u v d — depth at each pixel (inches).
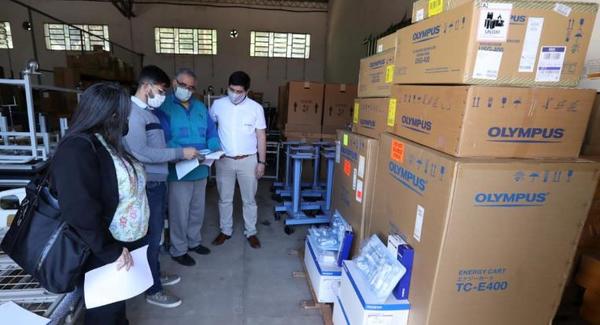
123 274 45.2
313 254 79.0
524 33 40.3
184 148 75.9
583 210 45.0
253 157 100.7
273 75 361.4
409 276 52.2
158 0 339.0
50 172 41.1
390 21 168.7
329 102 168.1
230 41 352.8
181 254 92.7
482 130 42.2
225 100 97.0
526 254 45.6
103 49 282.7
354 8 235.9
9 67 330.3
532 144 43.7
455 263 44.6
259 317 72.9
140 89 67.4
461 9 41.7
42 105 154.1
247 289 83.0
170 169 83.4
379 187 65.7
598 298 57.2
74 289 44.2
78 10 333.1
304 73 362.0
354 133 82.7
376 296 52.8
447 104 45.3
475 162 41.3
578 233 45.8
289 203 135.0
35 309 45.7
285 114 189.2
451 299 46.1
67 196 37.8
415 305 50.6
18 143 94.3
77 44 337.4
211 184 170.2
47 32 331.0
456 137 43.0
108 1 334.0
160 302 74.7
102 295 43.8
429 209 46.8
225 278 87.4
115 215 46.1
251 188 102.7
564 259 46.6
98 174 40.9
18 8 321.7
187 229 97.3
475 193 42.2
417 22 54.3
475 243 44.1
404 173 54.8
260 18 349.7
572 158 45.1
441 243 43.6
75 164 38.3
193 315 72.7
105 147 42.7
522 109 42.2
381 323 52.1
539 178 42.9
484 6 39.3
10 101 144.7
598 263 56.7
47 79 294.7
